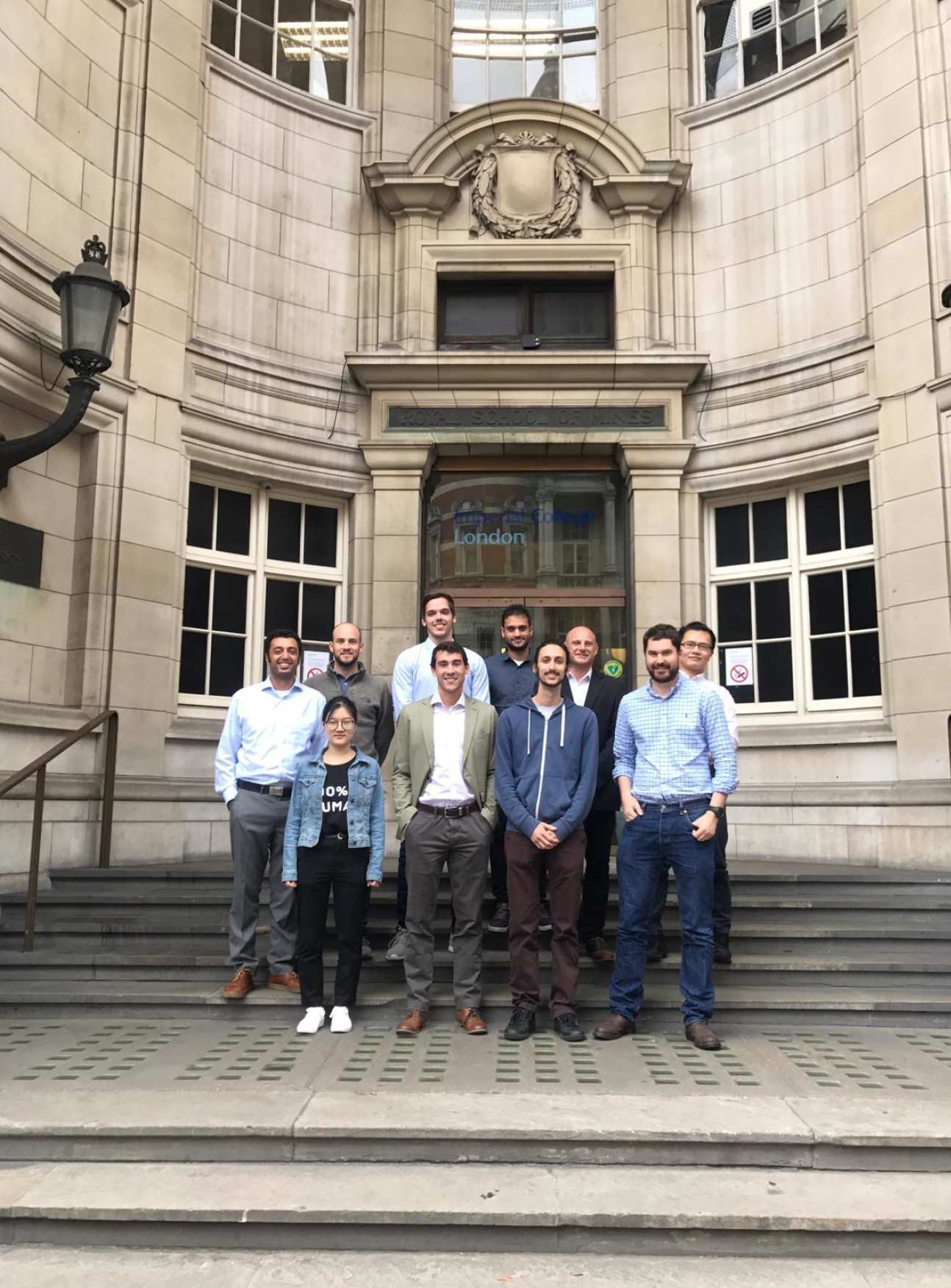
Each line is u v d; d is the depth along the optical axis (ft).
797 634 29.17
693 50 32.50
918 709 25.70
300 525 30.55
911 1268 10.43
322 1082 13.99
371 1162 12.08
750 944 19.49
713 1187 11.43
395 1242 10.85
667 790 16.48
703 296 31.27
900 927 19.88
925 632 25.72
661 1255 10.72
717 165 31.50
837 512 28.96
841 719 27.91
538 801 16.58
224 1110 12.65
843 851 26.43
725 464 29.99
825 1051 15.79
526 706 17.08
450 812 16.87
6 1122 12.23
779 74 30.48
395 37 32.65
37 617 24.43
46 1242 10.90
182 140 28.45
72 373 24.72
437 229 31.50
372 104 32.22
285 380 29.84
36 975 18.83
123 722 25.35
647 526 29.91
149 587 26.30
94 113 26.45
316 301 30.96
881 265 27.66
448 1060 15.11
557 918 16.75
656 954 18.93
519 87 33.65
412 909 16.97
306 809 17.11
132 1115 12.48
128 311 26.63
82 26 26.16
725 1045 16.10
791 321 29.78
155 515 26.63
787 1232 10.71
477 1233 10.85
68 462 25.52
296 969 17.93
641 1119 12.40
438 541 31.37
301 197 31.07
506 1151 12.06
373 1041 16.21
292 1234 10.87
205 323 28.78
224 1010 17.62
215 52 29.68
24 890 22.44
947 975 18.40
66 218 25.38
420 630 30.09
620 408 30.32
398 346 30.89
